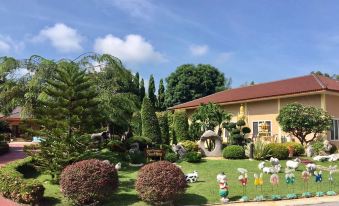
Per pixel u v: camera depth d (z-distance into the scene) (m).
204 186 16.47
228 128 26.02
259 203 14.48
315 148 24.80
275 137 29.11
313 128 24.72
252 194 15.52
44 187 14.97
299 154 24.59
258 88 35.22
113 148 23.70
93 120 17.84
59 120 17.30
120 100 24.16
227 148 23.08
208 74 59.12
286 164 20.61
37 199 13.98
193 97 57.94
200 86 58.47
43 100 19.02
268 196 15.14
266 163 21.58
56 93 17.45
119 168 19.67
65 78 17.47
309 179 18.22
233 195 15.35
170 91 59.44
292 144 24.59
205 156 24.11
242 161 21.94
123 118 24.50
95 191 13.61
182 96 58.00
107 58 23.61
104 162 14.54
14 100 23.25
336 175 19.45
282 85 32.38
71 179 13.67
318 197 15.62
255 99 30.88
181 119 28.86
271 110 30.58
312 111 24.97
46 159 17.20
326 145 24.88
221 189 14.75
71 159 16.81
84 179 13.63
